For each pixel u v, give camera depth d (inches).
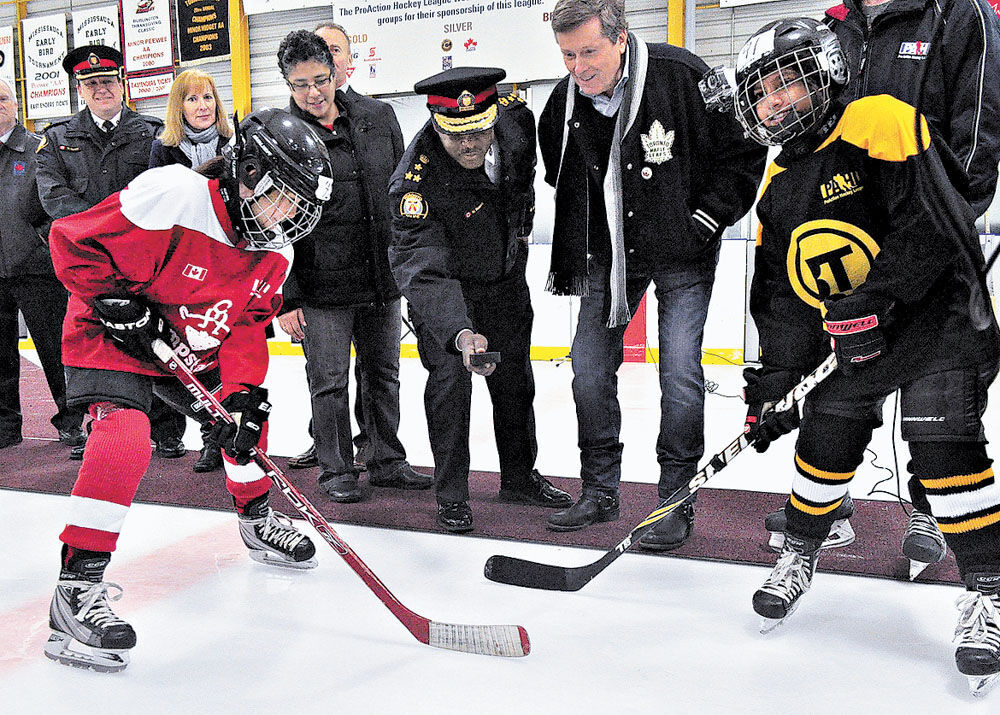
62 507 114.7
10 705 65.1
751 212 251.4
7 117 140.2
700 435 97.6
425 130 95.6
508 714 62.3
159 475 129.5
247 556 95.8
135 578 89.7
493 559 87.6
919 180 62.5
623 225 95.0
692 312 96.9
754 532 100.2
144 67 313.9
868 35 84.6
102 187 137.0
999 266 205.6
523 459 112.3
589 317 102.3
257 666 70.4
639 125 92.2
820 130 68.7
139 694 66.4
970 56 77.6
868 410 72.2
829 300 69.7
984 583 67.7
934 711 61.8
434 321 93.0
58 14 324.8
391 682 67.3
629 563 91.7
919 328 67.6
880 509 107.9
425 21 267.3
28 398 207.2
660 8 254.4
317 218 70.4
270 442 157.2
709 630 75.5
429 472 132.6
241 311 77.6
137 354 72.2
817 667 68.6
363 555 95.9
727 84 76.7
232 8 293.3
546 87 260.8
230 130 130.7
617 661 70.2
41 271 141.5
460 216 96.5
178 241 71.4
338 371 116.3
